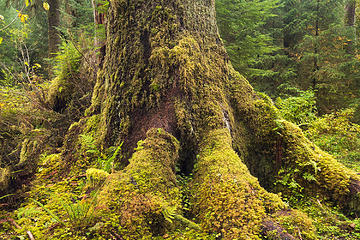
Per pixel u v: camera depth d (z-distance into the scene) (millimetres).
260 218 2326
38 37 16188
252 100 3979
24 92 5305
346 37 11734
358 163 4805
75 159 3771
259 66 13414
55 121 4988
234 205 2420
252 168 3641
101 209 2336
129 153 3402
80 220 2232
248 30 9898
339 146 5754
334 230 2572
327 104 11758
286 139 3543
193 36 3811
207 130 3424
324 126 6543
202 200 2686
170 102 3416
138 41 3660
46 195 3051
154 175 2691
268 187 3533
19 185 3166
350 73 11234
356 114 9500
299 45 12633
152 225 2336
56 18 11375
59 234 2139
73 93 5551
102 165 3281
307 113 6508
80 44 6434
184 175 3195
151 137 3066
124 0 3762
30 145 3945
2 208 2779
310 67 12680
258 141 3705
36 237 2121
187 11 3820
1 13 16234
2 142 3842
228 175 2736
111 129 3670
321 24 12805
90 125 4152
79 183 3264
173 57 3492
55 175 3609
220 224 2352
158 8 3648
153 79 3514
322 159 3318
